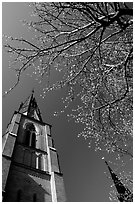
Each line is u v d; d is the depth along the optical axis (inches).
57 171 869.2
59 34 274.7
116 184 715.4
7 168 700.7
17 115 1237.1
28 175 774.5
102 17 243.6
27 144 1043.3
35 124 1275.8
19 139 1028.5
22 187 698.8
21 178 737.0
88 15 249.4
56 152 1031.0
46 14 273.6
